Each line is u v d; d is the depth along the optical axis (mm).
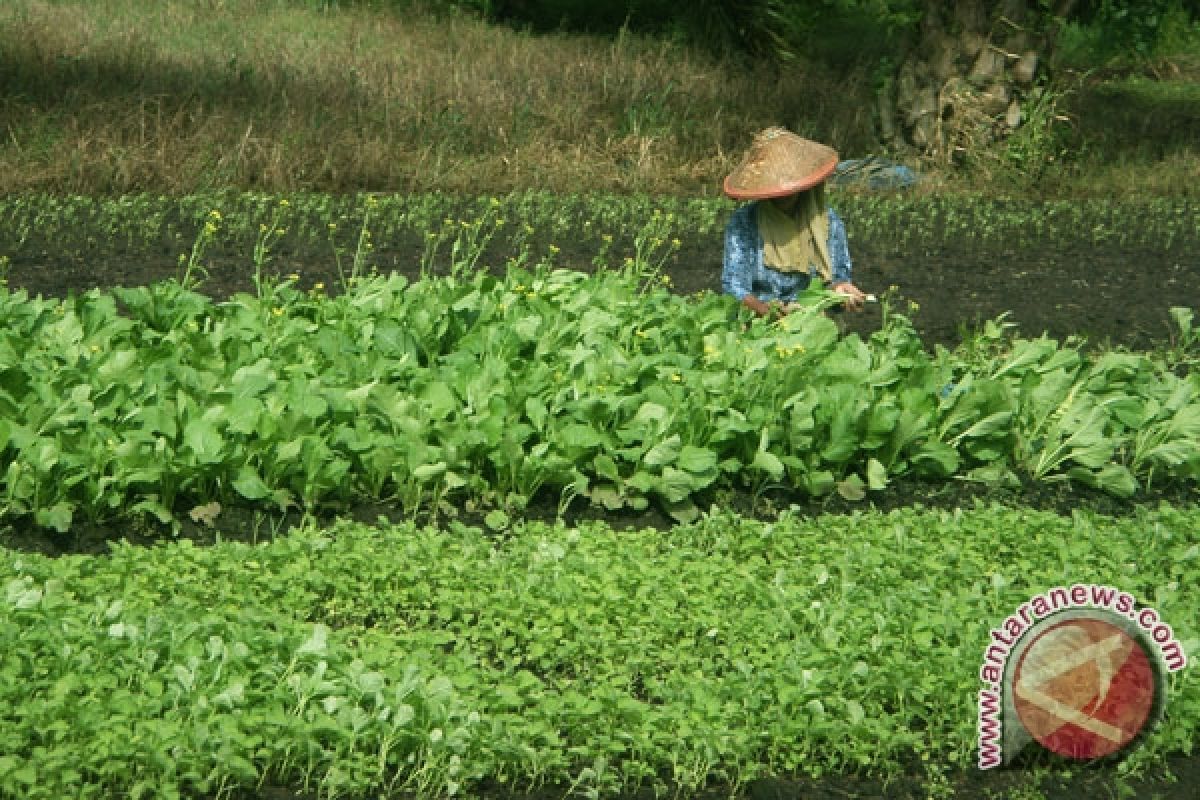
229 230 21500
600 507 12578
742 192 13953
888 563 11078
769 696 9094
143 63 28859
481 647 9930
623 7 40625
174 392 12586
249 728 8398
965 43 28219
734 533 11688
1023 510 12656
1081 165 29719
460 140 27469
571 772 8828
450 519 12258
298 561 10609
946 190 27375
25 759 8109
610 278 16000
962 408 13531
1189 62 43750
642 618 10062
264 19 36375
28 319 14258
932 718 9320
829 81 32125
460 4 39812
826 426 13133
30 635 8953
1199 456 13656
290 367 13484
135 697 8484
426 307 14789
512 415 12859
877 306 19812
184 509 12070
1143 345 18484
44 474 11508
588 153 27297
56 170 23297
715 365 13758
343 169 25109
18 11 33156
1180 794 9016
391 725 8508
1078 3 31844
